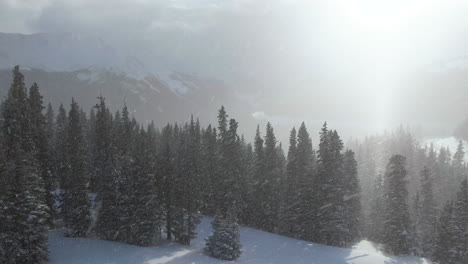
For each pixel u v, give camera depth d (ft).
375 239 259.39
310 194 232.53
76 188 181.16
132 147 224.94
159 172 196.75
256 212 253.24
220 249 181.47
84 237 184.03
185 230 198.70
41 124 187.52
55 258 154.81
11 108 161.38
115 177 186.60
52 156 200.34
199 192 215.51
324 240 225.56
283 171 270.46
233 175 250.57
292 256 196.44
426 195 252.83
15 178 139.23
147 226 184.85
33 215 139.64
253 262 183.62
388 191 231.30
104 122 233.55
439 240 209.36
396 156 225.35
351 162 247.91
